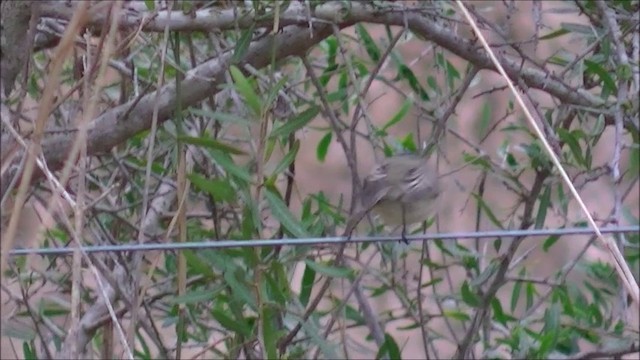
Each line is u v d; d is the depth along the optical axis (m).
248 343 5.66
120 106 5.78
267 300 5.39
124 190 6.95
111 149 6.11
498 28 6.60
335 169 13.12
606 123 6.64
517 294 6.92
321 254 7.18
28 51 4.53
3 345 8.23
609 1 6.46
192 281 6.28
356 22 6.06
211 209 6.61
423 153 6.20
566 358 6.89
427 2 6.51
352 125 6.18
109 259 6.62
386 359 7.34
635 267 7.52
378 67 6.28
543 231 4.99
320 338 5.66
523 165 7.23
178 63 5.49
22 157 4.91
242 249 5.33
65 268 7.58
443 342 9.30
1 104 4.55
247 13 5.68
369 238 4.99
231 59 5.50
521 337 6.71
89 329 6.35
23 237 6.45
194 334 6.84
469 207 9.98
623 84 5.97
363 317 7.30
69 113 6.02
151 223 6.82
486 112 7.91
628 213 7.48
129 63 6.18
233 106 6.90
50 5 4.85
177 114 5.38
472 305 6.70
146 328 6.52
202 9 5.73
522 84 6.17
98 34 5.77
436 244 7.21
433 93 8.41
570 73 6.82
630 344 6.76
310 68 6.13
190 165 6.21
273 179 5.16
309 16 5.49
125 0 5.20
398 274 7.77
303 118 5.21
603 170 6.28
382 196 5.13
